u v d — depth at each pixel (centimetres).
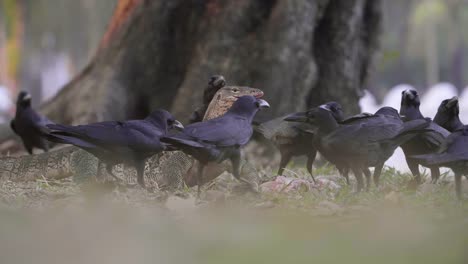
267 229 901
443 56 10862
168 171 1409
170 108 2355
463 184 1391
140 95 2378
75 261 746
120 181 1249
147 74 2367
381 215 1033
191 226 930
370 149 1165
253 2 2273
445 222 976
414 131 1173
